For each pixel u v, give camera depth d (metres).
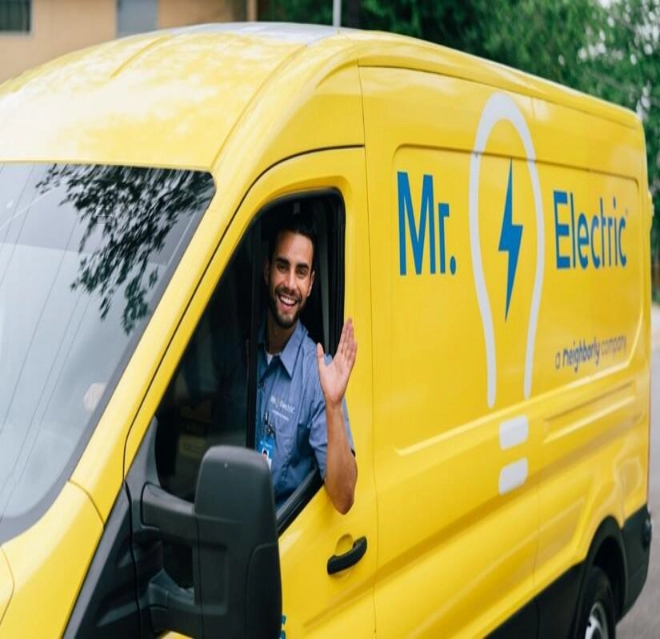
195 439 2.68
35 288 2.72
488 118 4.17
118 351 2.54
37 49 24.78
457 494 3.87
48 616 2.24
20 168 2.98
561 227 4.89
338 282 3.27
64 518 2.32
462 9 19.77
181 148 2.87
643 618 7.22
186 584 2.50
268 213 3.04
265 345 3.13
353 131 3.31
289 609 3.00
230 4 23.09
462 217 3.97
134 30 24.56
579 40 22.33
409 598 3.62
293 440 3.11
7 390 2.58
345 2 19.42
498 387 4.24
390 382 3.50
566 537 4.96
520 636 4.48
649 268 6.30
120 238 2.73
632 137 5.96
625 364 5.79
